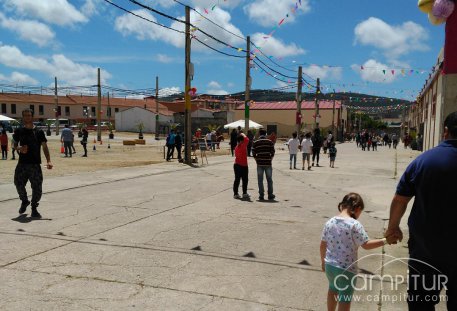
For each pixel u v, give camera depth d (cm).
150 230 702
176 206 913
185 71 1914
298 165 2009
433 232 272
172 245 618
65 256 561
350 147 4388
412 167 288
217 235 677
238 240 650
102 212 838
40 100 9044
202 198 1020
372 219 818
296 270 520
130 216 805
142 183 1270
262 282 480
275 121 6575
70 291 448
